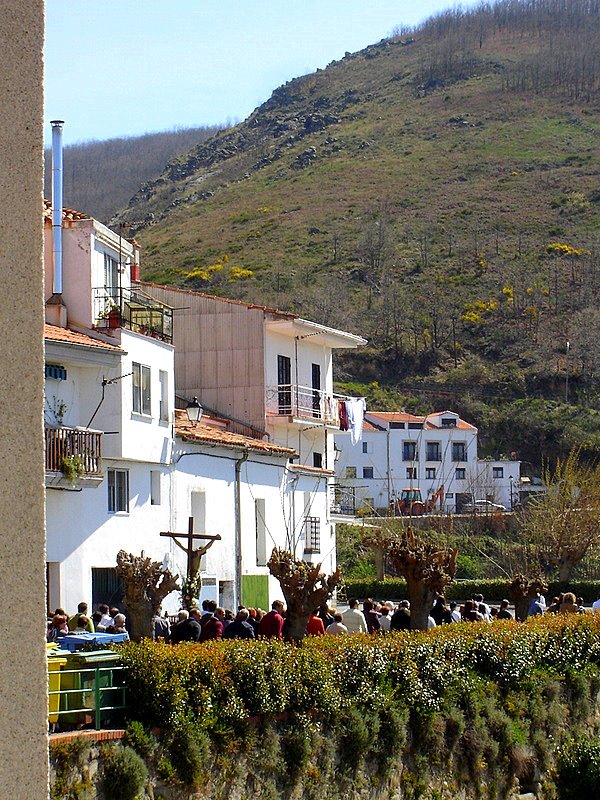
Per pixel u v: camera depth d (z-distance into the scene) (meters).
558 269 146.50
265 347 50.56
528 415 120.06
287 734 18.48
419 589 24.86
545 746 24.72
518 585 30.97
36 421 4.25
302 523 48.19
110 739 15.11
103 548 33.50
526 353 130.12
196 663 16.98
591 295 139.50
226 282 148.12
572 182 175.50
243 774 17.33
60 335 32.22
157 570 18.75
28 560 4.18
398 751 20.92
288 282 146.12
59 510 31.70
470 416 121.00
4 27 4.33
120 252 37.41
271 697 18.09
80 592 32.38
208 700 16.88
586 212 163.38
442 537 76.94
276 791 17.84
